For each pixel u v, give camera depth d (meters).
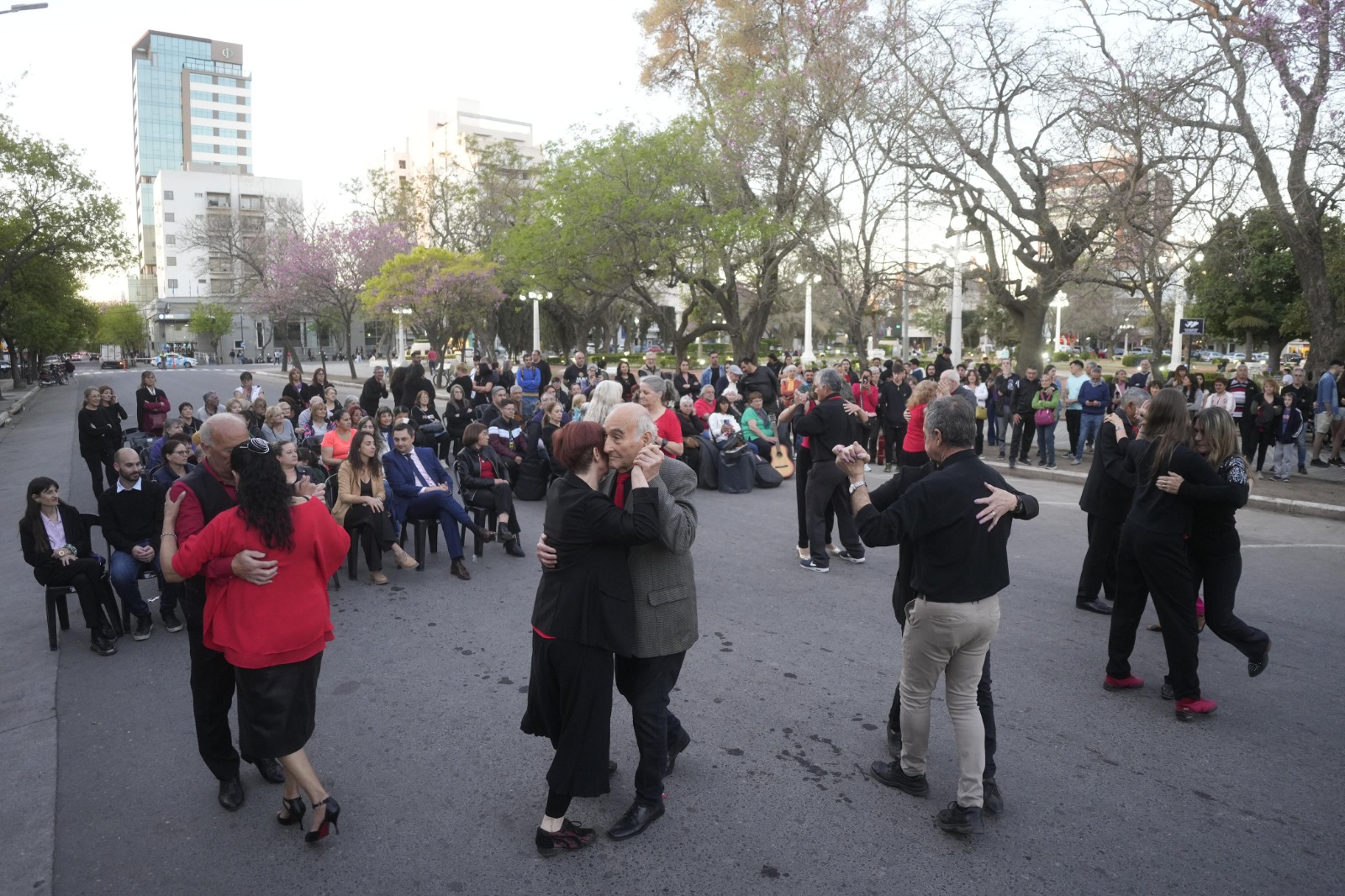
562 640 3.10
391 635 5.79
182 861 3.23
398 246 37.59
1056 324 54.25
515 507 10.51
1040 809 3.53
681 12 26.05
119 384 42.69
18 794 3.76
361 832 3.39
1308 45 10.32
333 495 8.59
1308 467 13.79
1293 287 36.72
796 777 3.80
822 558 7.40
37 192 27.05
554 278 27.53
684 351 30.39
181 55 145.62
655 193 23.66
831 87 16.22
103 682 5.09
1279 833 3.36
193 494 3.59
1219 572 4.47
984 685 3.57
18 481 13.59
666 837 3.33
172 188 95.19
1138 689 4.78
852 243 18.55
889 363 16.31
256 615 3.14
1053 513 10.10
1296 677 4.96
